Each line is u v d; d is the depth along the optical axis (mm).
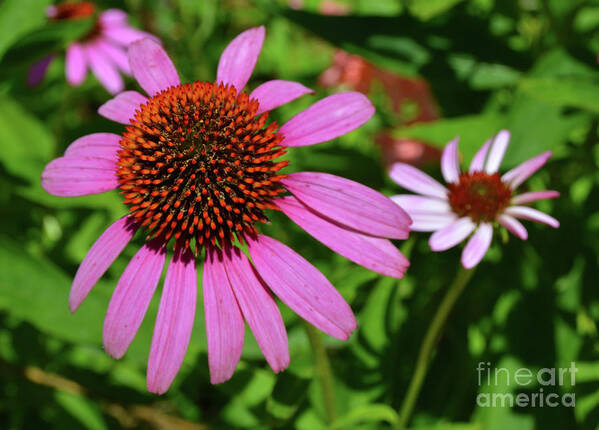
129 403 493
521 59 493
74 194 385
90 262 376
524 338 452
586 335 461
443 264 506
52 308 445
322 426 441
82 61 602
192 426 491
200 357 441
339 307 365
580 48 463
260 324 367
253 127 383
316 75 700
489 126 471
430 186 418
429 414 468
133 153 385
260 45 392
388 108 588
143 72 397
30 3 485
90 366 499
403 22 499
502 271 485
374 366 440
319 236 369
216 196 380
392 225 365
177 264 377
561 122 458
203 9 704
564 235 487
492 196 402
